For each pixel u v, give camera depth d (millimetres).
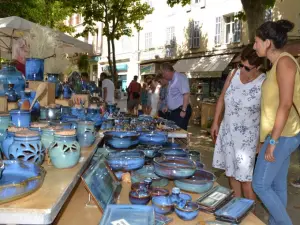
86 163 1681
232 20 13750
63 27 16984
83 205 1720
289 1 10898
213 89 14180
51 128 1667
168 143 2820
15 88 2369
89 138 1941
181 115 4652
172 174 1826
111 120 2906
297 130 2117
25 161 1370
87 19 12000
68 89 3484
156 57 18375
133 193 1672
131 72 21078
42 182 1242
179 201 1562
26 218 1027
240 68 2535
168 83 5055
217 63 13703
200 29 15344
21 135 1450
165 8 17594
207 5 14875
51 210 1040
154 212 1441
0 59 6449
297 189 4211
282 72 1995
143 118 3846
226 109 2576
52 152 1468
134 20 12516
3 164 1337
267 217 3258
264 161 2115
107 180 1769
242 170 2455
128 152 2137
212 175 1990
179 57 16719
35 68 2770
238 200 1720
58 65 3291
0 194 1050
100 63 24703
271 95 2109
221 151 2670
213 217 1565
